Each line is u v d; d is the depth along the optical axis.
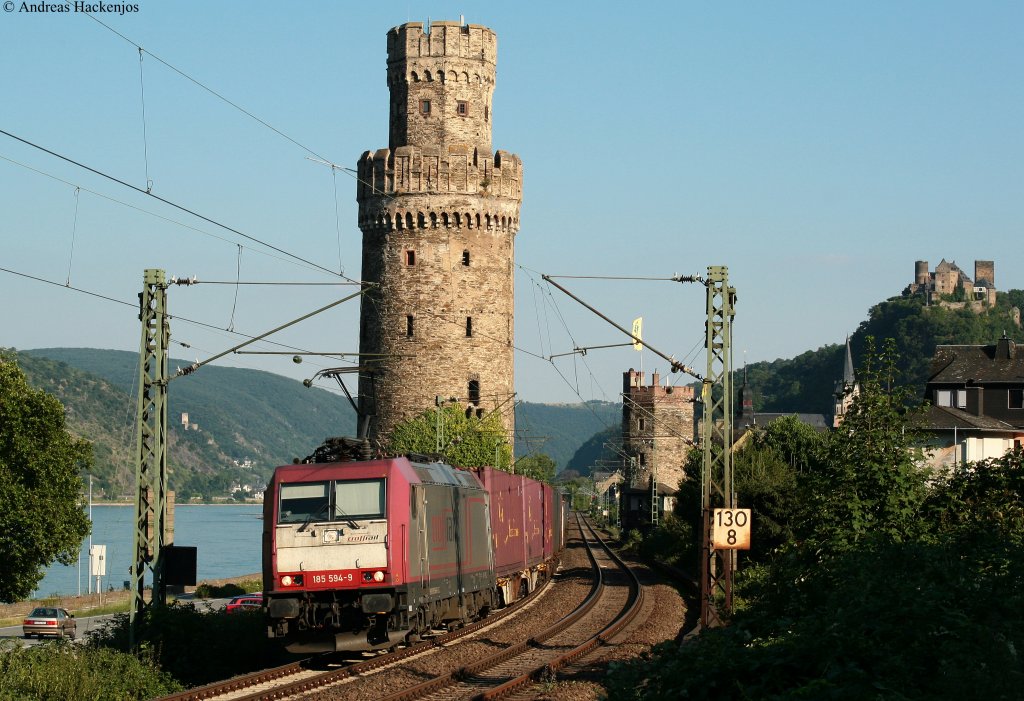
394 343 102.88
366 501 32.94
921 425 35.75
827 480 34.84
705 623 36.84
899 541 31.50
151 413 35.53
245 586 86.44
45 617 58.59
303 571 32.56
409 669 30.70
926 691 16.58
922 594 20.16
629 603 52.19
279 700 25.91
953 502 34.62
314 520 32.75
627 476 157.25
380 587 32.47
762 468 66.69
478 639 38.44
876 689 15.94
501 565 50.28
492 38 104.62
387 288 103.31
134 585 34.56
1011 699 15.57
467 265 102.81
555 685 27.47
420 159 102.06
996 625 19.69
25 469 54.97
